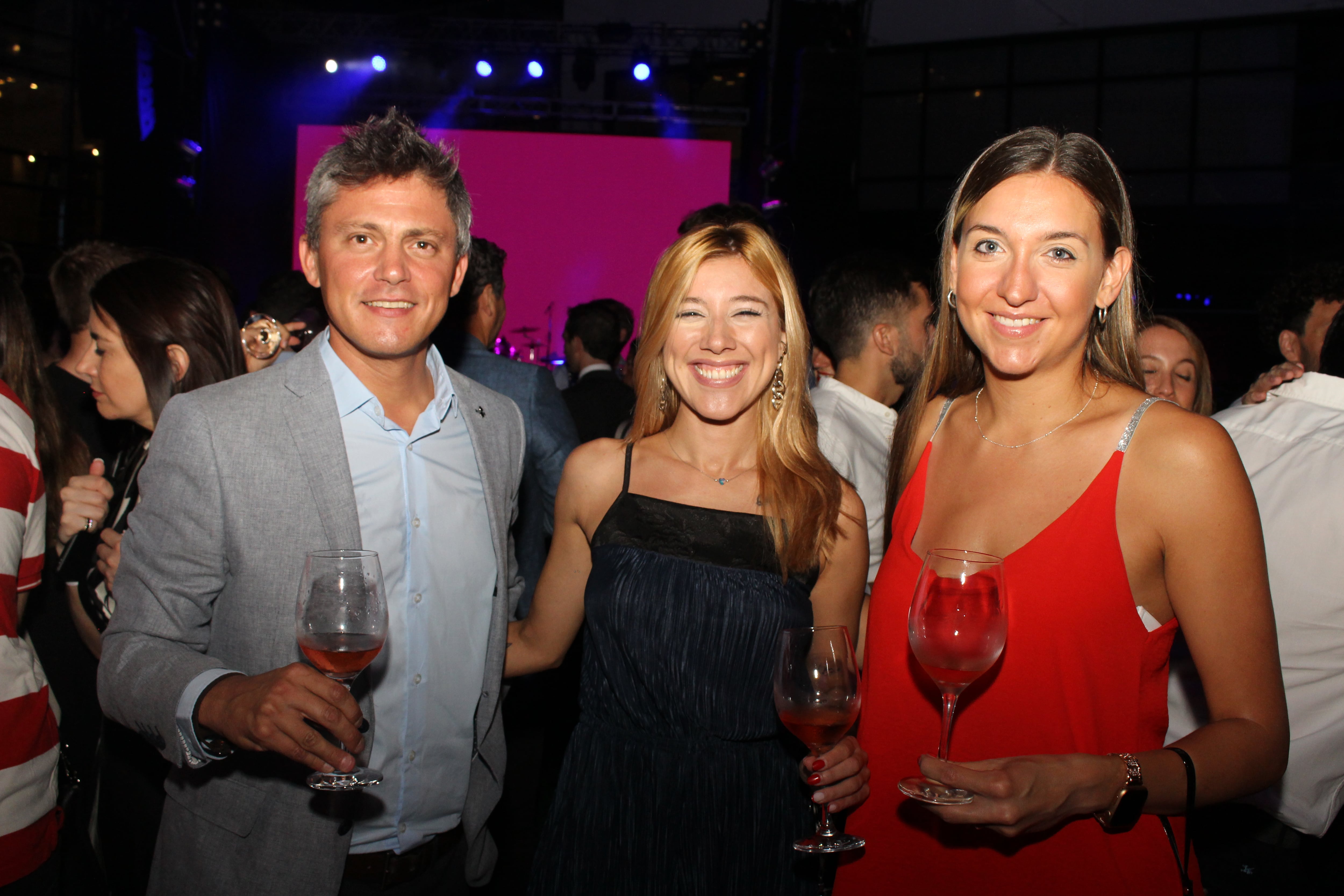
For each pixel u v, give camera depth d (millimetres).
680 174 10539
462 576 1569
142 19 9883
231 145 10273
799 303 1632
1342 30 10438
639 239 10555
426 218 1439
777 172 9609
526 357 10367
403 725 1494
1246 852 1912
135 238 10203
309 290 3037
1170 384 2562
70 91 10117
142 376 1789
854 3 9227
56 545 1804
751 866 1493
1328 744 1719
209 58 9875
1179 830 1276
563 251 10570
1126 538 1277
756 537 1594
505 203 10578
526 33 10164
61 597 1888
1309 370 2295
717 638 1532
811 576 1612
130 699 1273
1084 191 1281
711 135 10875
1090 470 1311
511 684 2215
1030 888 1288
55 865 1546
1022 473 1374
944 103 12414
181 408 1395
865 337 2383
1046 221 1273
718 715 1520
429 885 1555
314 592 1184
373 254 1421
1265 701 1188
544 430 2645
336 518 1408
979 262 1328
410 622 1502
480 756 1614
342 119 10555
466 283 2729
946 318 1550
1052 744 1284
